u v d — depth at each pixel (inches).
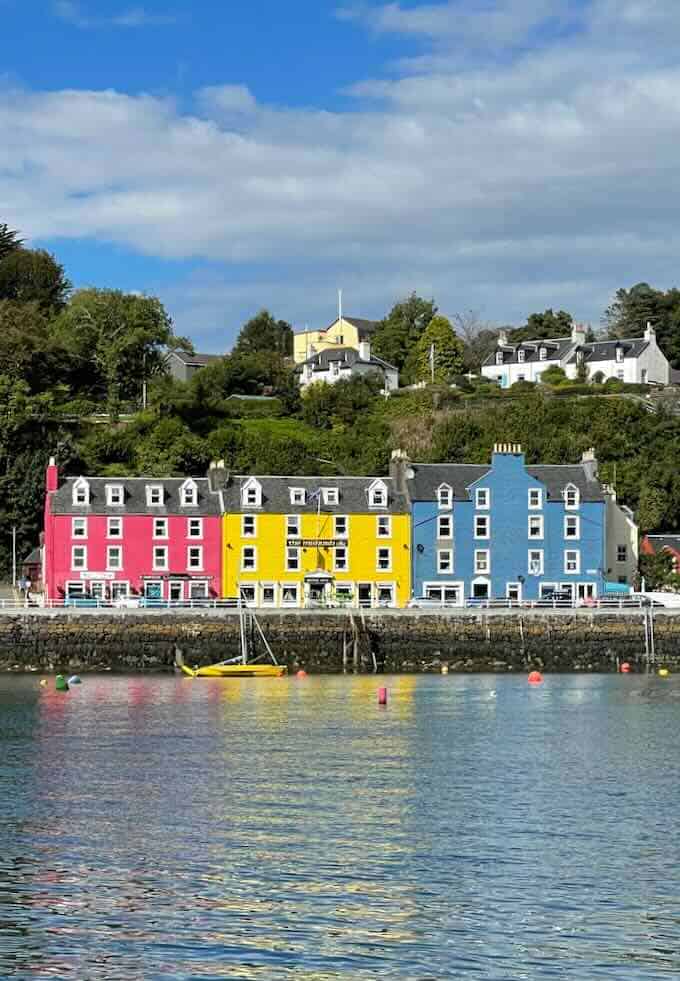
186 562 5113.2
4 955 1608.0
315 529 5147.6
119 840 2081.7
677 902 1800.0
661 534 6392.7
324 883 1871.3
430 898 1811.0
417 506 5216.5
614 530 5585.6
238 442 6737.2
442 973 1567.4
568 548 5290.4
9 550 5959.6
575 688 4003.4
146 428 6899.6
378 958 1608.0
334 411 7706.7
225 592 5108.3
